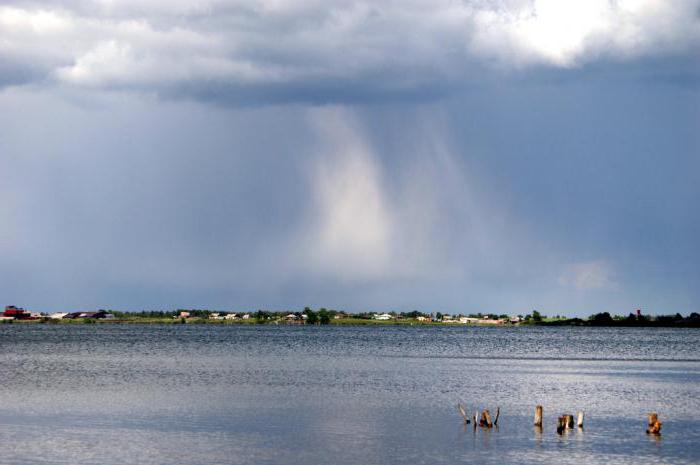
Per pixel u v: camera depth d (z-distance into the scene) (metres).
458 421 88.88
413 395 112.31
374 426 85.44
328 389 119.31
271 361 182.25
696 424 88.25
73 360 180.38
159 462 68.31
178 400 104.12
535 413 92.88
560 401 108.06
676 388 127.56
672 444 76.38
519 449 74.12
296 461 69.38
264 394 111.81
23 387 118.56
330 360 188.25
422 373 151.12
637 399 111.44
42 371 148.38
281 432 81.56
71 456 69.75
